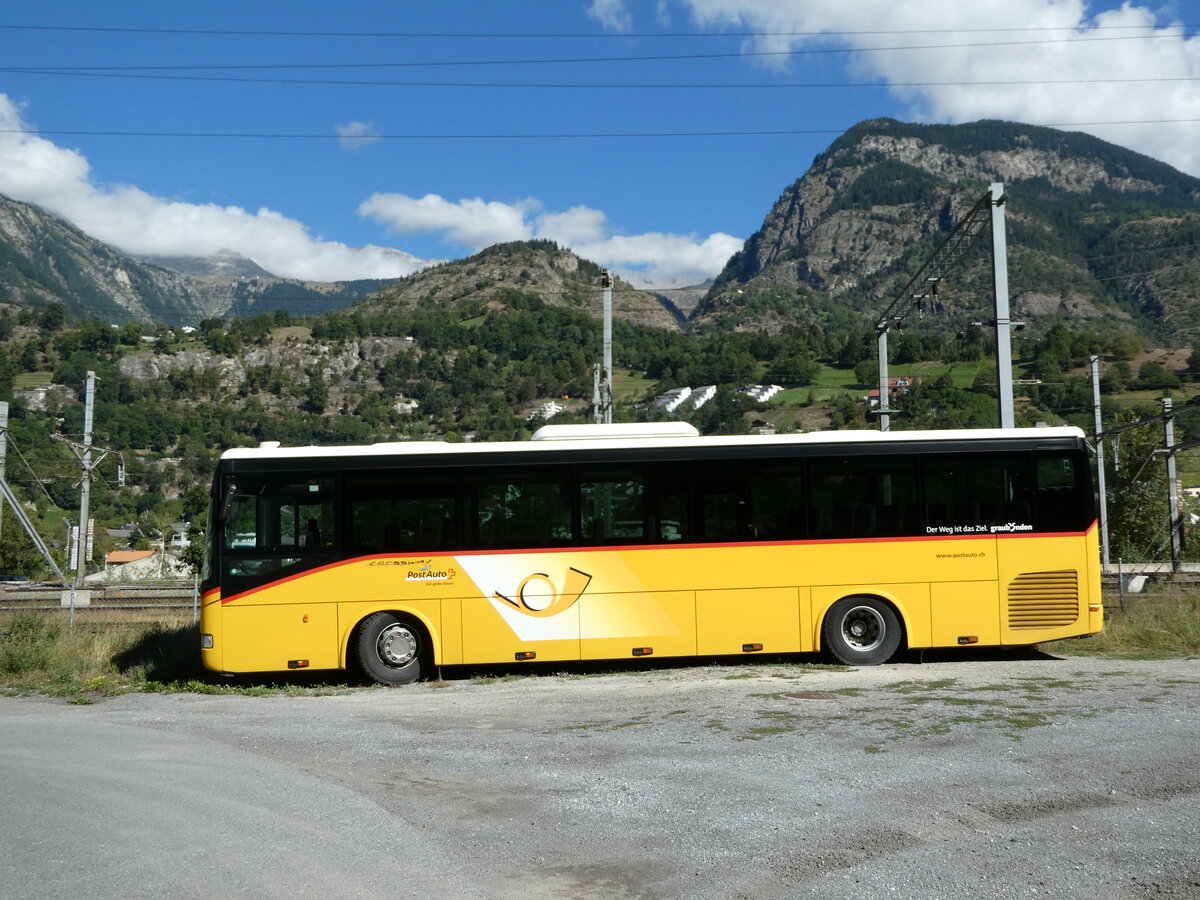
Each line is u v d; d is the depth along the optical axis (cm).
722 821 696
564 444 1498
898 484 1519
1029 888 561
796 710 1109
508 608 1458
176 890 573
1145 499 4844
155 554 5944
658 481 1496
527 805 756
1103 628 1694
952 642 1498
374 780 850
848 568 1501
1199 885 560
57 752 988
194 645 1789
